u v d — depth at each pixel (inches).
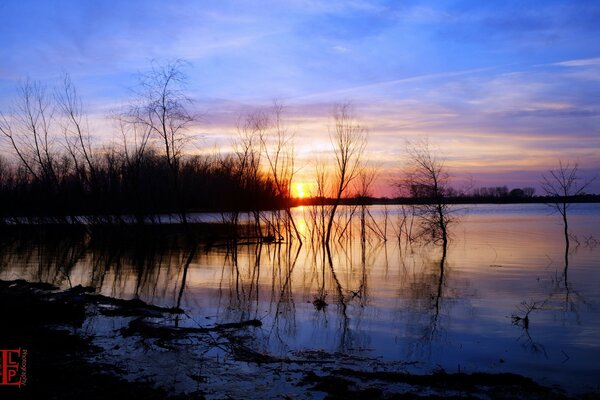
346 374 413.1
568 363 459.2
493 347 510.0
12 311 542.9
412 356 476.1
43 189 1749.5
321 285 910.4
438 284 906.7
